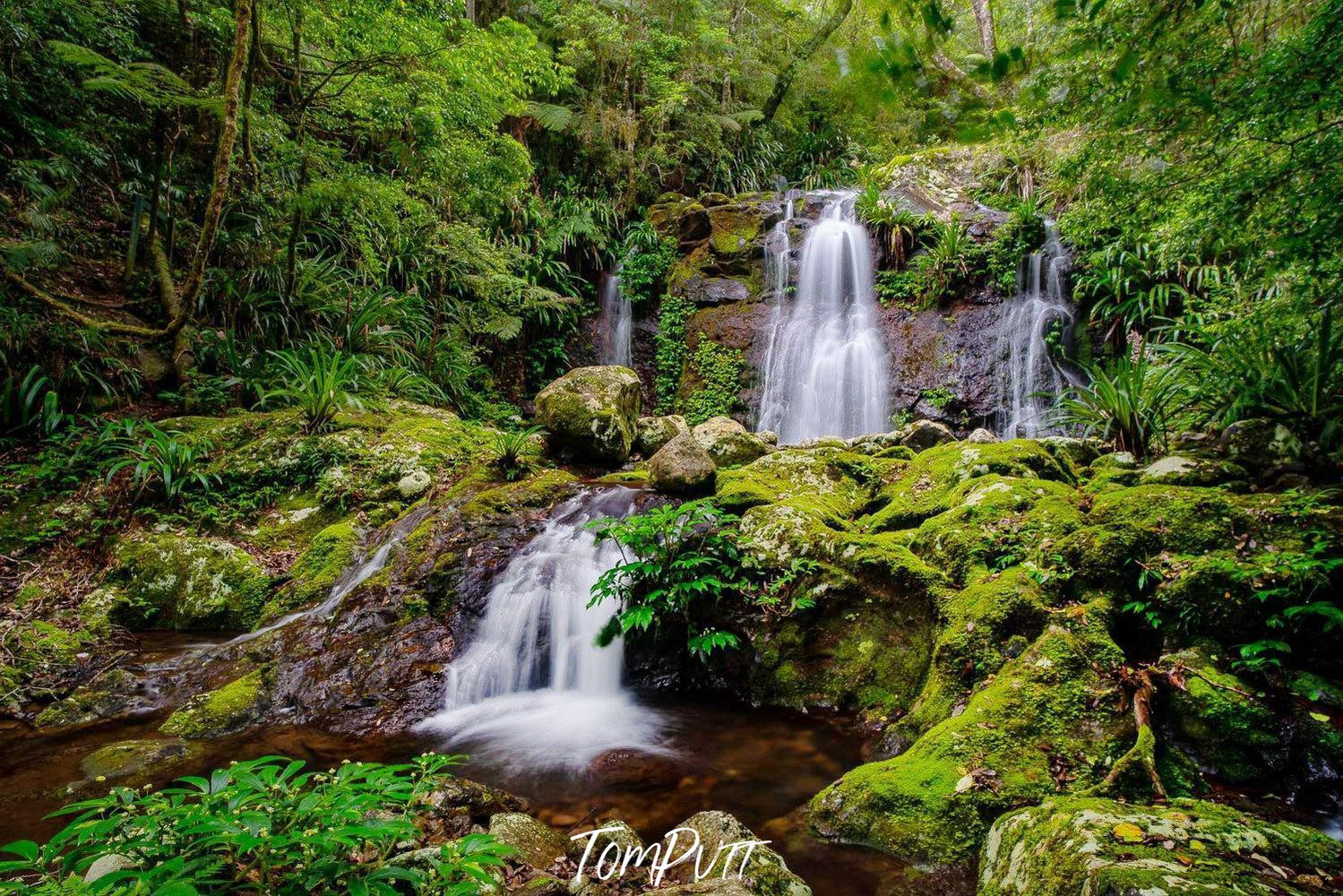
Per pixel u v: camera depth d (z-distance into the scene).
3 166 6.09
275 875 1.38
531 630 3.95
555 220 10.86
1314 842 1.66
